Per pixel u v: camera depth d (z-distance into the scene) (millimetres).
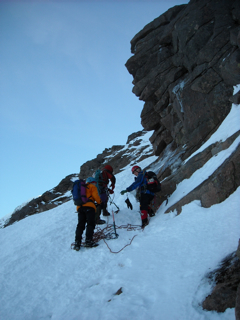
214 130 6586
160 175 8117
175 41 8570
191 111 7289
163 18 9961
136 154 23906
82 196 4785
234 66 6074
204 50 7078
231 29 6730
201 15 7555
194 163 5859
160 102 9688
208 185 4145
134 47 10984
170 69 9281
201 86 6980
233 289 2105
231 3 7242
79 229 4738
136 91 10594
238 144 4457
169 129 9875
